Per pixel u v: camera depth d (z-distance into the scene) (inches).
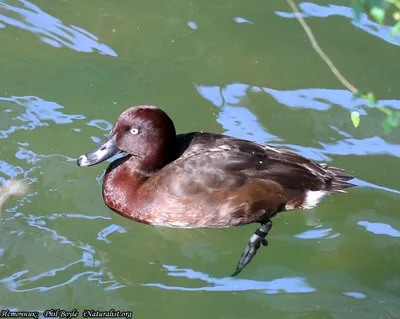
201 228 402.0
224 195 380.8
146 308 360.8
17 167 426.9
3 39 513.3
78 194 419.5
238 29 534.6
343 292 374.0
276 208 392.2
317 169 402.6
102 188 416.5
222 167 383.2
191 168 383.9
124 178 403.5
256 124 463.5
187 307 363.6
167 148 399.5
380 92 487.2
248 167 385.7
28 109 462.9
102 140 447.5
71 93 477.1
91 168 435.8
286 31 533.6
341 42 525.3
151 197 389.7
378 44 524.7
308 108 476.4
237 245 408.5
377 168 441.7
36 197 413.7
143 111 394.9
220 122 463.2
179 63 505.0
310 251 400.2
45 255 382.3
